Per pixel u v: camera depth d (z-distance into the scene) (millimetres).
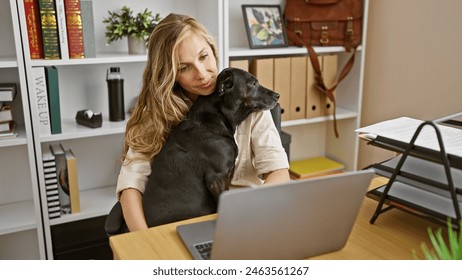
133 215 1321
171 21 1354
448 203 1052
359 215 1155
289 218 885
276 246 914
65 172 2117
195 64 1318
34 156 2008
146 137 1448
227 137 1348
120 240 1036
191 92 1423
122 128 2148
